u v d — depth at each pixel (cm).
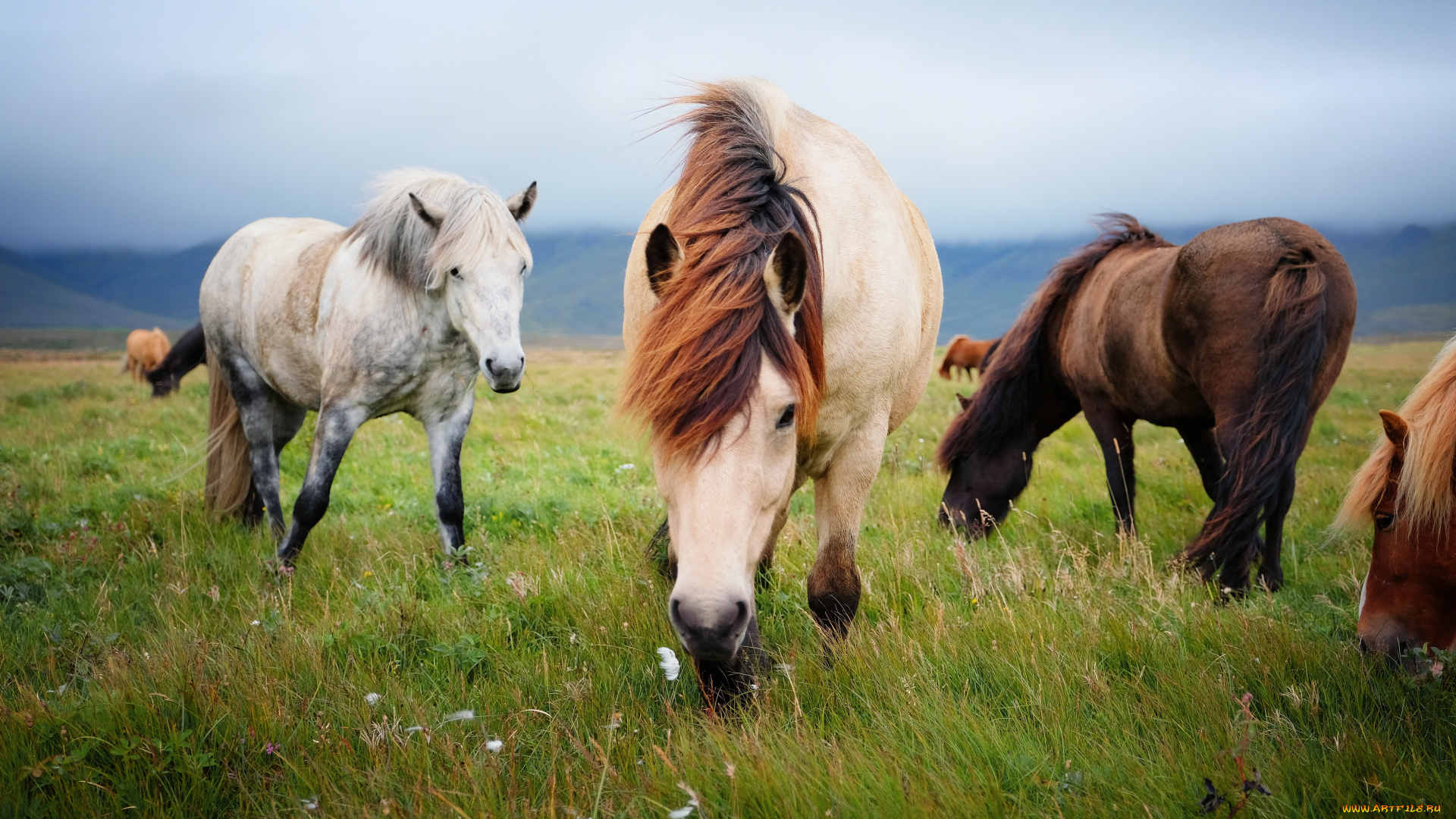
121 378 2144
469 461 756
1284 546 471
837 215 289
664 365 203
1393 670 260
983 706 252
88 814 210
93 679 279
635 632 316
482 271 423
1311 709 239
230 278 537
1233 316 375
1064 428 1045
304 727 246
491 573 396
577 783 218
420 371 456
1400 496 254
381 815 200
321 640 303
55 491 602
